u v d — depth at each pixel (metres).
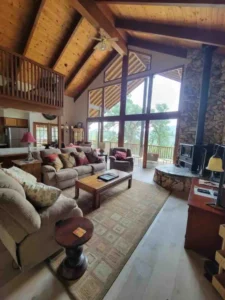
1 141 7.20
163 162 7.09
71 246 1.33
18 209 1.36
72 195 3.39
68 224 1.59
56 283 1.46
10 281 1.46
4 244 1.76
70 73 7.51
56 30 5.59
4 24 4.88
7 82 3.90
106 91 7.92
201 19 3.32
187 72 5.04
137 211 2.83
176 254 1.87
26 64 4.46
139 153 7.40
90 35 6.12
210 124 4.67
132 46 6.37
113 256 1.80
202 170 4.05
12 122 7.36
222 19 3.07
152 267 1.68
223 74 4.43
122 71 6.87
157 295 1.40
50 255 1.70
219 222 1.78
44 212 1.62
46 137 8.38
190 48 4.93
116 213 2.74
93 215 2.65
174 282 1.52
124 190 3.80
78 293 1.38
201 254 1.88
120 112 7.09
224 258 1.43
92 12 4.12
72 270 1.53
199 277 1.58
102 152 6.28
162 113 5.77
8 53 3.83
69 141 9.21
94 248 1.91
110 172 3.86
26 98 4.30
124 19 4.77
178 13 3.44
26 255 1.47
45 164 3.81
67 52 6.43
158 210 2.90
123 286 1.47
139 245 2.00
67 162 4.12
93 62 7.34
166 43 5.40
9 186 1.55
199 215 1.87
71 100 9.12
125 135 7.36
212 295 1.41
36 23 4.90
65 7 5.01
